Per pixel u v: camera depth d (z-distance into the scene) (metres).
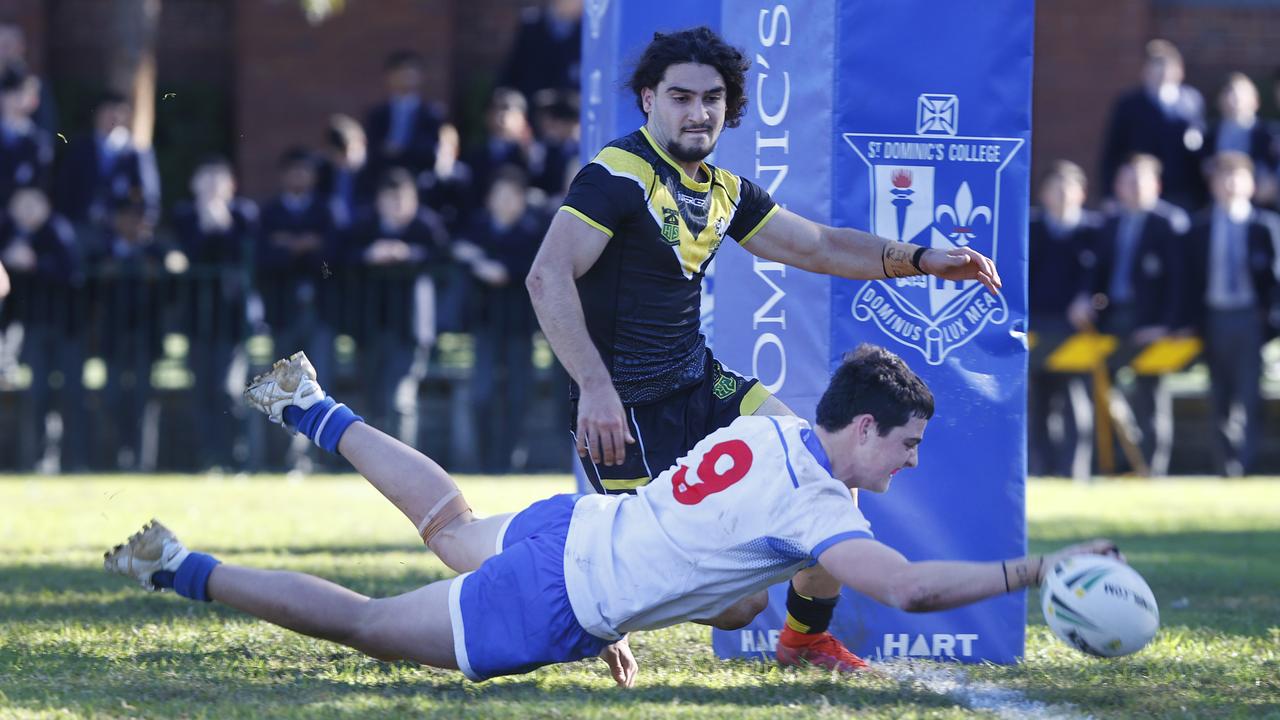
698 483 12.57
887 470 12.66
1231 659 14.76
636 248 13.61
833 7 14.85
